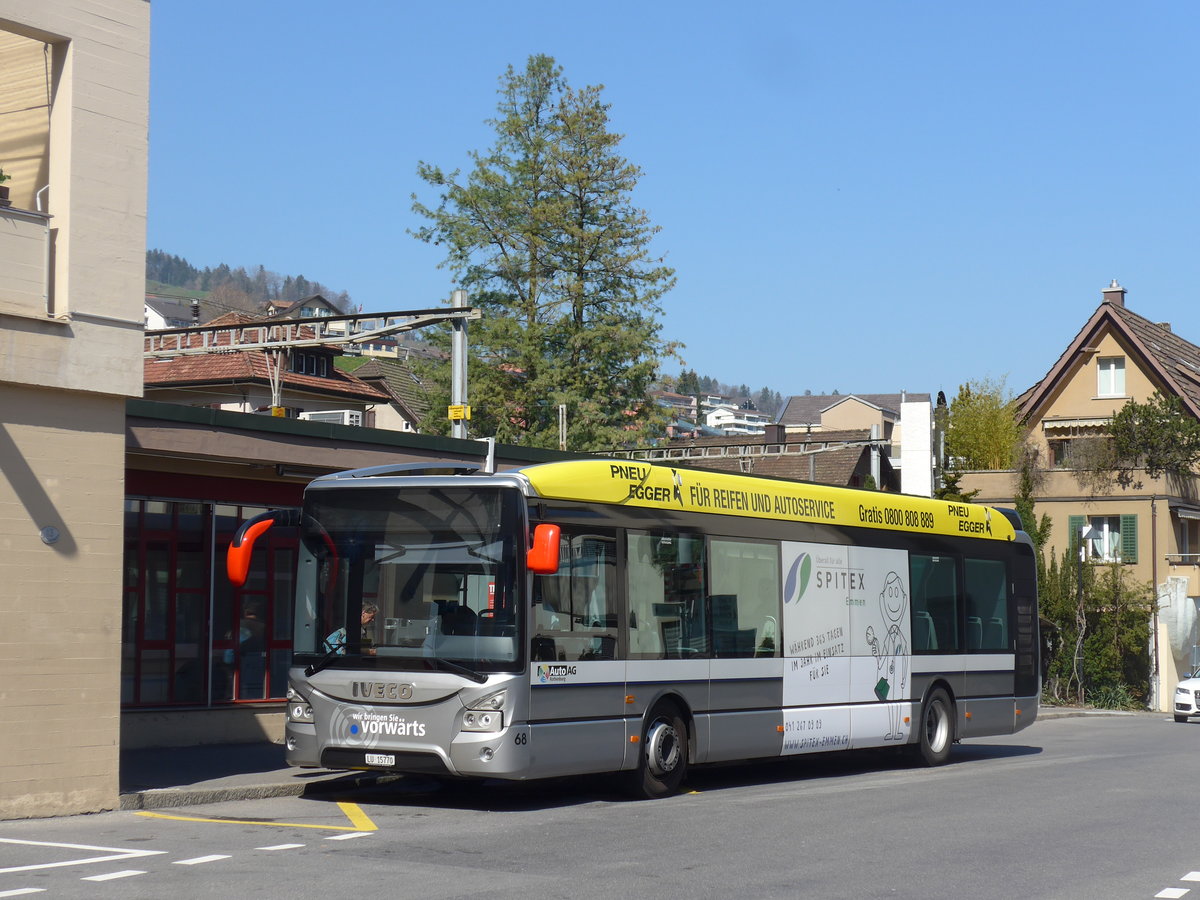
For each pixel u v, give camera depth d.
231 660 19.23
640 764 15.02
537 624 13.74
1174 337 64.31
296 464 17.58
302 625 14.20
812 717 17.52
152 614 18.30
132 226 14.02
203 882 9.65
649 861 10.78
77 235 13.55
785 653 17.17
